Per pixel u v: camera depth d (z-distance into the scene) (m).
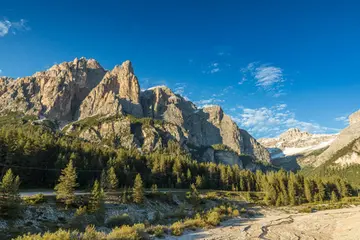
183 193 121.81
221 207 96.88
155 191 108.62
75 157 131.62
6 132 142.38
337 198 162.62
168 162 181.62
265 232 57.91
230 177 189.25
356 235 47.66
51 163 131.25
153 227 52.16
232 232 56.44
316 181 168.50
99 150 165.12
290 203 140.75
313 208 127.06
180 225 57.38
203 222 64.88
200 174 188.62
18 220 51.34
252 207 121.75
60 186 68.38
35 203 61.56
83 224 57.72
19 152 120.94
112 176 105.88
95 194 67.62
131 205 83.12
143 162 175.25
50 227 52.88
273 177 168.75
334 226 64.88
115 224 62.09
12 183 54.34
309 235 53.56
